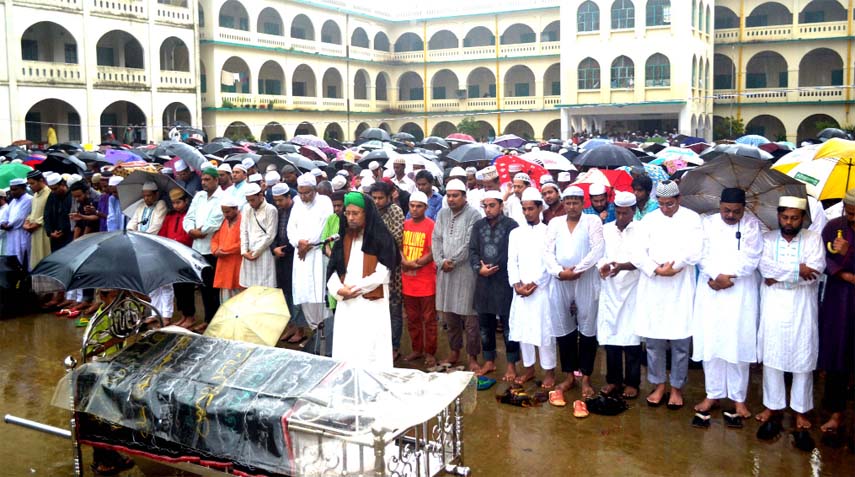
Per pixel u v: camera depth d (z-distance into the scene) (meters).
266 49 40.41
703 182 7.04
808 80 42.31
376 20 48.75
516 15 46.28
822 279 7.34
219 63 38.22
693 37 39.66
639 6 39.91
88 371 5.09
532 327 6.96
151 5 34.56
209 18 37.75
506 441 6.04
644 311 6.58
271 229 8.49
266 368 4.77
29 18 30.00
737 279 6.11
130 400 4.85
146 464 5.09
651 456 5.70
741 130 40.53
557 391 6.96
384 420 4.20
